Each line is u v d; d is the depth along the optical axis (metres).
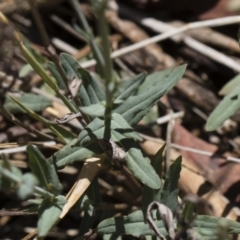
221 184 0.52
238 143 0.57
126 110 0.45
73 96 0.43
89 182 0.47
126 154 0.45
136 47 0.58
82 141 0.44
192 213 0.45
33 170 0.44
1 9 0.60
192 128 0.59
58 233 0.54
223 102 0.49
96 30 0.64
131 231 0.45
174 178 0.45
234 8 0.61
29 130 0.50
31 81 0.57
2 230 0.54
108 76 0.39
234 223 0.45
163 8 0.63
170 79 0.46
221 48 0.62
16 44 0.46
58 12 0.64
